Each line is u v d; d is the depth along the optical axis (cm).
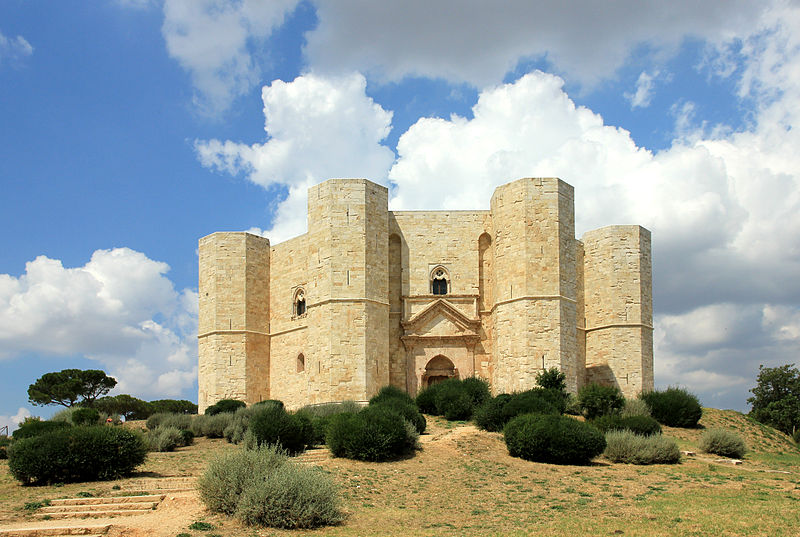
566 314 4728
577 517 2061
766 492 2427
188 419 4475
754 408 7438
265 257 5775
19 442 2442
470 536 1817
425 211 5334
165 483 2341
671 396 4447
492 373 5094
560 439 2897
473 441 3238
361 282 4891
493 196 5150
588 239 5669
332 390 4750
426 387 4950
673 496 2341
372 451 2814
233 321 5528
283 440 2947
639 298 5425
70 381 7056
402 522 1973
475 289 5222
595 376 5472
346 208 4962
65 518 1842
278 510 1819
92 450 2406
